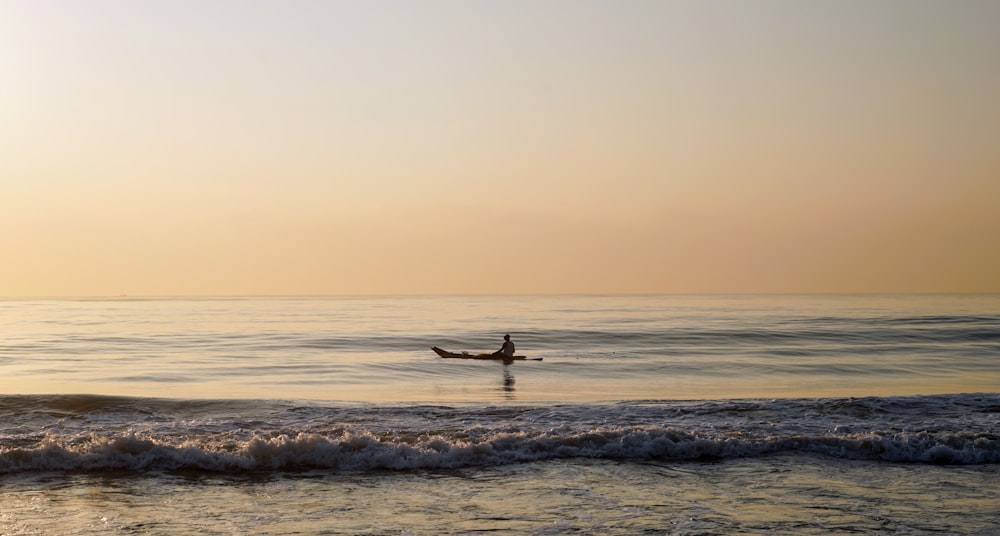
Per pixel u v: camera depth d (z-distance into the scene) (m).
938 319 65.69
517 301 183.75
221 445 13.18
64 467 12.25
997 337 44.44
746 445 13.63
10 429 14.70
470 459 12.96
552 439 13.69
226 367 30.33
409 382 25.91
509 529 9.51
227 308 122.88
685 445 13.48
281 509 10.31
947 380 26.73
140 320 75.06
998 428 14.98
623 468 12.60
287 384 25.16
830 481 11.83
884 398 17.84
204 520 9.82
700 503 10.64
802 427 15.12
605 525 9.66
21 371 28.86
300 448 12.78
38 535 9.19
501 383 25.77
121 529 9.43
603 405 17.72
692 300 189.50
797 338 44.47
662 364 31.48
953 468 12.70
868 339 43.75
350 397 21.81
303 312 99.62
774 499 10.85
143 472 12.20
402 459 12.67
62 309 119.12
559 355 35.66
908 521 9.87
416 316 83.94
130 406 16.62
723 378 27.41
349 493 11.14
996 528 9.59
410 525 9.65
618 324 62.53
